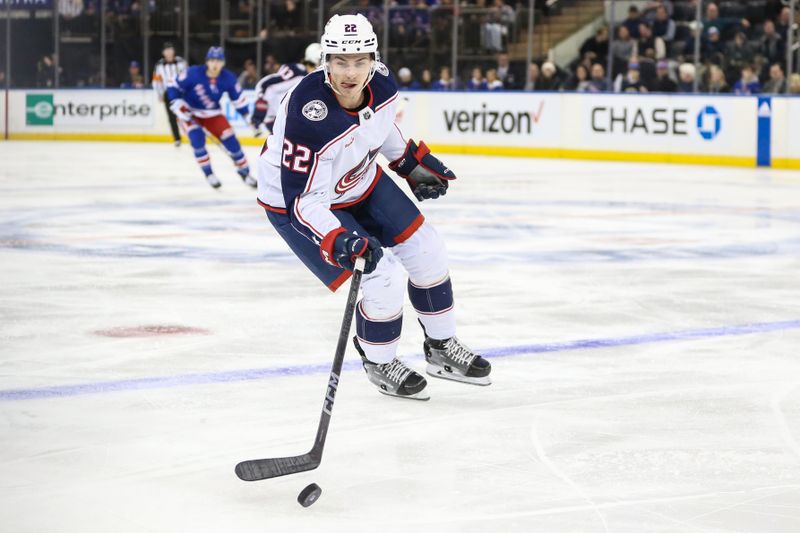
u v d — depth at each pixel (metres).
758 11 22.11
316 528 3.68
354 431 4.79
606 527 3.68
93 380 5.63
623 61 23.30
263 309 7.54
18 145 27.34
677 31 22.78
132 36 29.03
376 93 4.79
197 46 28.44
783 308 7.71
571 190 16.67
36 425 4.84
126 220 12.70
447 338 5.54
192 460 4.39
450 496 3.99
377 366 5.34
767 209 14.20
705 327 7.05
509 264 9.59
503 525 3.70
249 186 17.20
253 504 3.91
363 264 4.55
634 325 7.11
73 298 7.89
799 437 4.72
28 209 13.73
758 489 4.06
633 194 16.09
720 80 22.25
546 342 6.60
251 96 27.86
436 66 25.69
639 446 4.59
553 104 23.59
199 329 6.89
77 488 4.05
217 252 10.20
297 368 5.93
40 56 29.83
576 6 24.31
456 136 24.98
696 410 5.14
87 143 28.58
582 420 4.97
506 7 24.89
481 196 15.73
